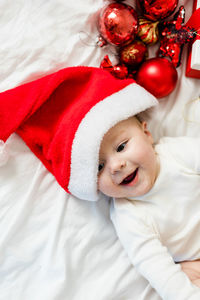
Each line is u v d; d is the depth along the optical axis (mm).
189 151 844
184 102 967
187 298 721
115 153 754
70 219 875
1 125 815
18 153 869
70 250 860
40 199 877
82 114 735
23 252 849
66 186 806
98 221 888
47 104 826
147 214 847
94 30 913
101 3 890
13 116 813
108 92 763
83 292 842
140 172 782
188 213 858
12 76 859
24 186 873
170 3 823
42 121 833
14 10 850
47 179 884
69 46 887
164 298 758
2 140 817
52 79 792
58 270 837
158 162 854
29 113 804
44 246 859
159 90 866
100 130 708
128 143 764
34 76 872
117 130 756
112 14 801
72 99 832
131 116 801
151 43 917
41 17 862
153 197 854
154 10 836
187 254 877
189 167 845
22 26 854
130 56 869
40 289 842
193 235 864
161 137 957
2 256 840
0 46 844
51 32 870
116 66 872
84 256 865
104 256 875
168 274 755
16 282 845
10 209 858
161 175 835
